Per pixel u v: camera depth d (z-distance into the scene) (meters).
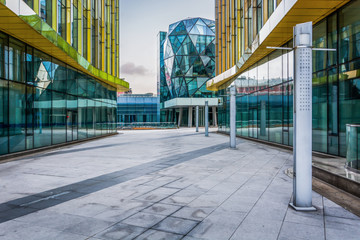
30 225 4.43
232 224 4.42
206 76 59.53
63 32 16.44
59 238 3.93
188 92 59.25
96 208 5.25
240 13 22.73
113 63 30.34
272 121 17.28
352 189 6.04
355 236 3.96
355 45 9.61
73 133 19.95
